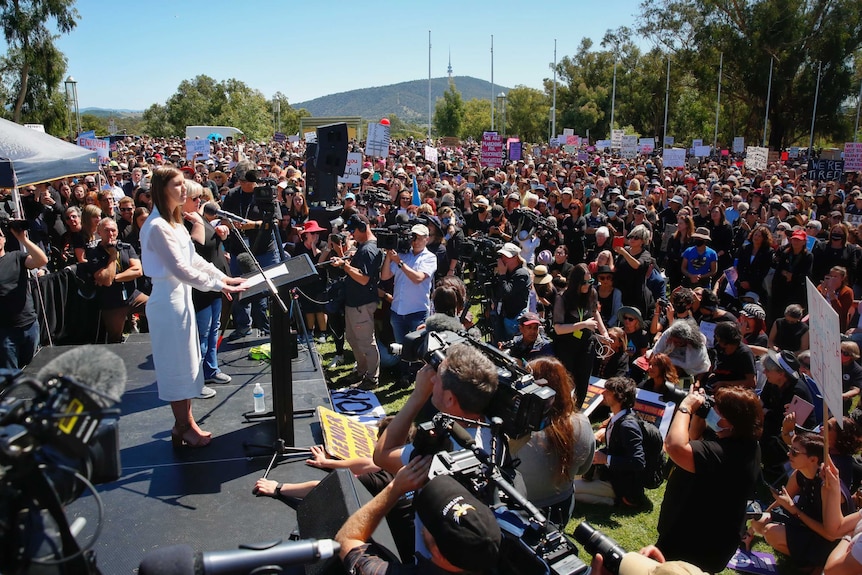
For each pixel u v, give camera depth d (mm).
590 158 34000
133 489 3826
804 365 5730
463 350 2422
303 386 5520
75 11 37062
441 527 1869
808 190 18562
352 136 48031
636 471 5066
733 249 10875
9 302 5785
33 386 1632
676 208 12188
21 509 1578
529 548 2096
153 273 3799
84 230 7602
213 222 6152
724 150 43938
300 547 2088
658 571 2143
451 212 9859
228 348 6543
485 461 2189
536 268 8039
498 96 65438
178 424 4246
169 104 68812
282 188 10977
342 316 7832
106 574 3119
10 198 9656
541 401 2318
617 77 67250
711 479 3381
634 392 5176
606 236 9445
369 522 2273
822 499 4066
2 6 35344
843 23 47469
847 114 51250
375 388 7191
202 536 3420
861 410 4668
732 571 4531
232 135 45812
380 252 6875
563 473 3314
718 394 3529
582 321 6281
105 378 1716
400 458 2637
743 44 49188
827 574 3418
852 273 9414
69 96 38062
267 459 4207
